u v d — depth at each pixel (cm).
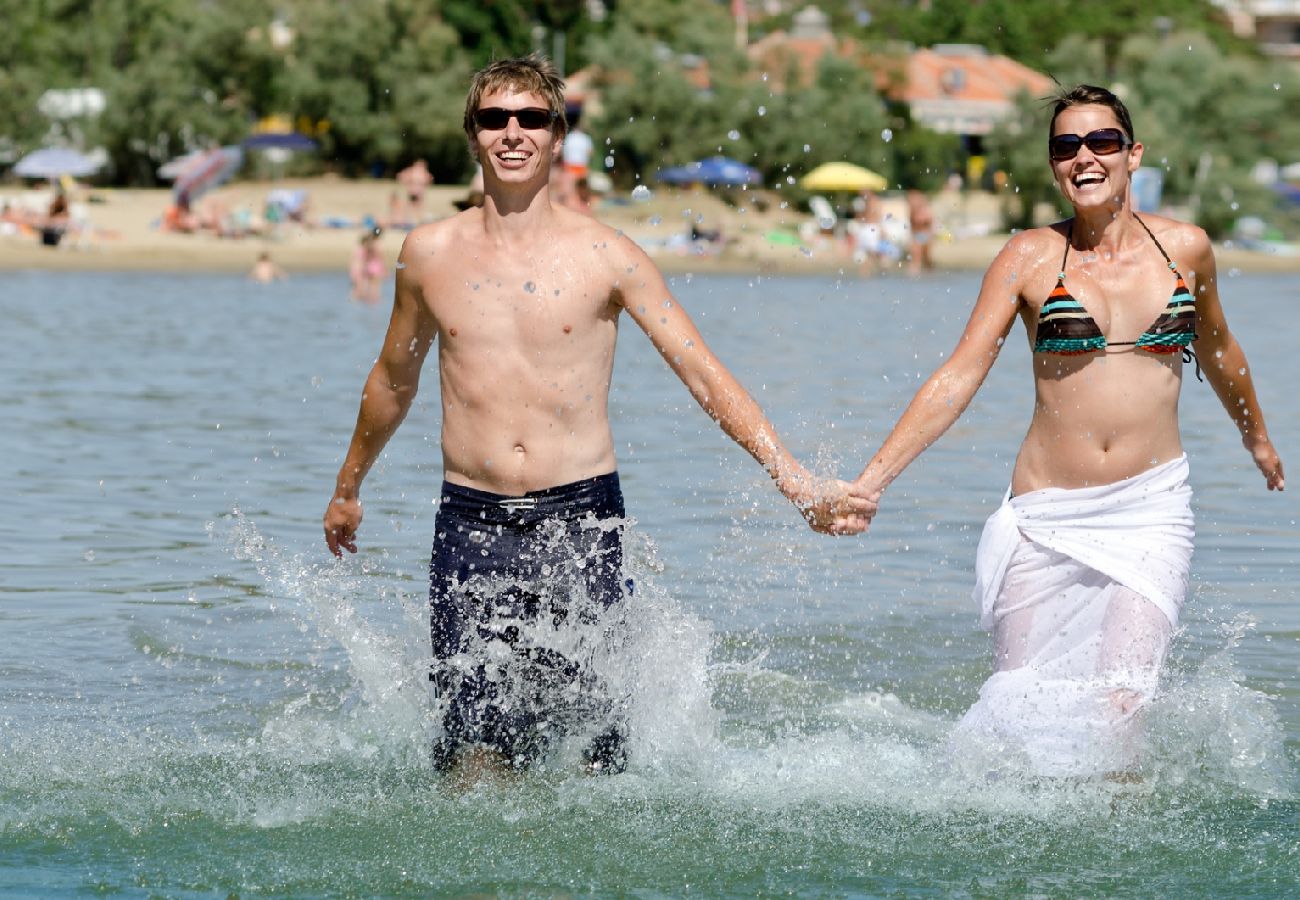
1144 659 1653
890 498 3269
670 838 1502
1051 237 1730
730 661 2148
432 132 18612
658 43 17275
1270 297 10569
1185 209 16200
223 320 7962
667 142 16600
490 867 1431
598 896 1362
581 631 1633
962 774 1675
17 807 1568
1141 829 1530
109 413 4484
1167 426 1708
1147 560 1688
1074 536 1698
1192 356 1739
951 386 1712
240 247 14375
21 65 19162
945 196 17938
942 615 2397
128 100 18700
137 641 2223
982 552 1752
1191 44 17488
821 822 1547
